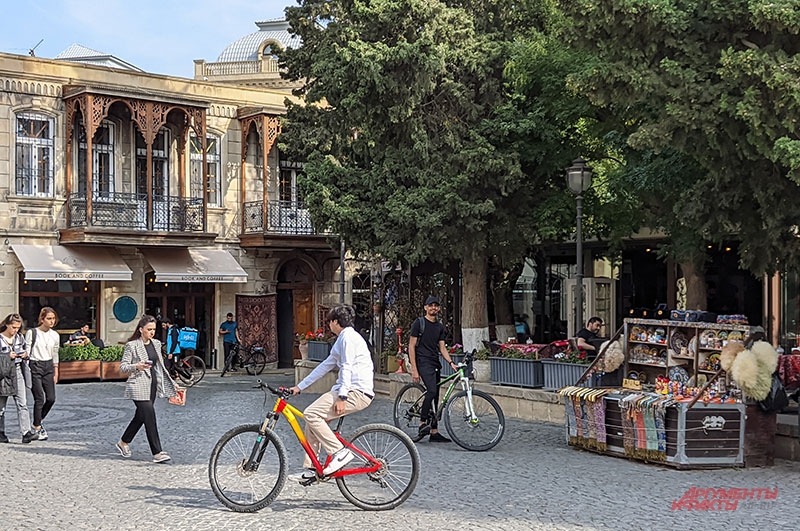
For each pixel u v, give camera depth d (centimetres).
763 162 1131
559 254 2627
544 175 1917
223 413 1705
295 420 856
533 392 1555
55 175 2830
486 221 1781
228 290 3152
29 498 911
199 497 909
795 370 1252
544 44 1759
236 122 3206
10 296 2748
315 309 3350
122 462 1128
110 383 2542
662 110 1128
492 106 1848
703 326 1191
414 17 1819
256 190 3234
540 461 1138
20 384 1298
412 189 1812
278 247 3141
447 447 1248
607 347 1316
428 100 1880
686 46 1112
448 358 1280
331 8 2264
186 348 2789
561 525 796
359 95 1773
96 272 2773
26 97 2781
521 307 2725
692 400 1086
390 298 2167
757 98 1037
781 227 1152
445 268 2200
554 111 1758
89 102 2752
